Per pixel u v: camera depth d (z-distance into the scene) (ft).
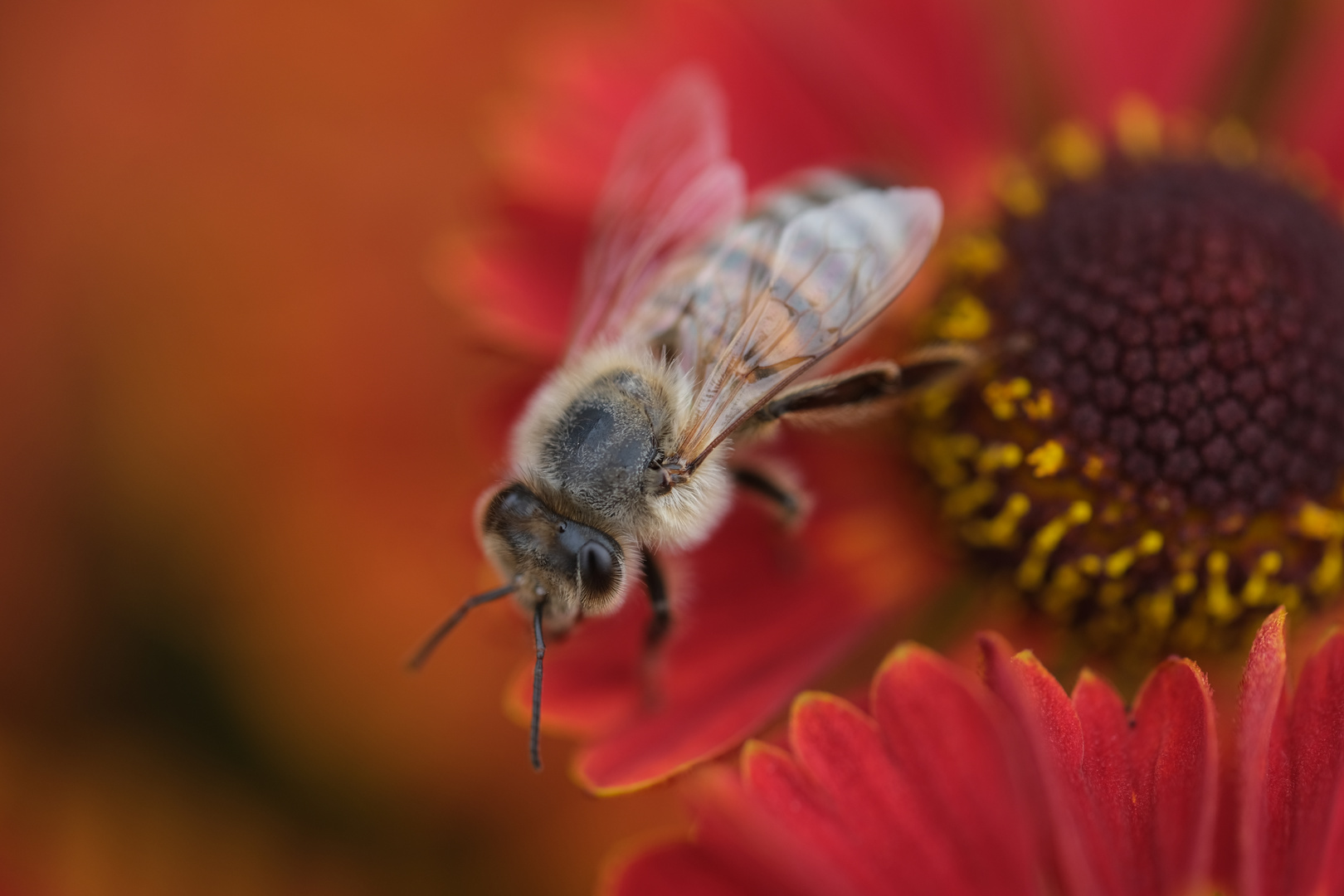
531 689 0.31
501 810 0.34
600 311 0.32
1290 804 0.28
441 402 0.35
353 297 0.36
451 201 0.36
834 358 0.32
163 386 0.35
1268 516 0.31
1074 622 0.32
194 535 0.35
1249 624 0.32
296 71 0.36
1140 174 0.33
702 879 0.29
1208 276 0.32
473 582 0.33
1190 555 0.31
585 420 0.31
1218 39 0.35
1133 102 0.35
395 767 0.34
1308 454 0.31
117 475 0.35
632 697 0.31
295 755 0.34
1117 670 0.32
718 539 0.33
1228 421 0.31
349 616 0.35
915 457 0.33
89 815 0.34
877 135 0.35
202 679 0.35
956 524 0.33
